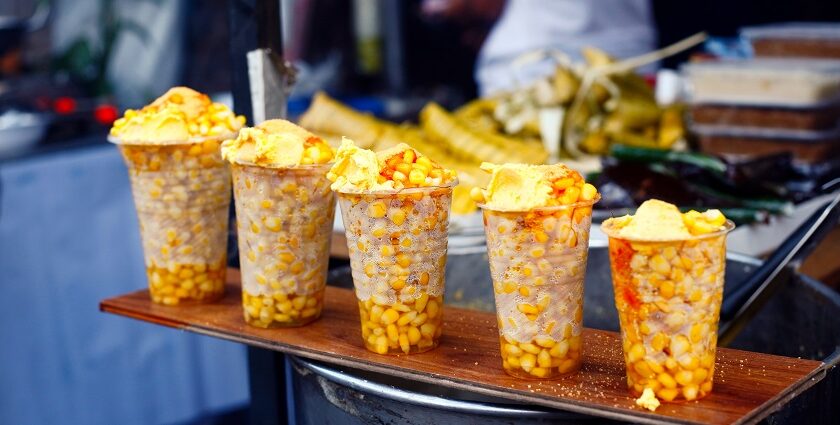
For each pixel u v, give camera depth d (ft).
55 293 9.47
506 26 12.34
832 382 3.95
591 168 7.64
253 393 5.39
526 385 3.63
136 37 13.15
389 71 14.70
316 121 7.79
